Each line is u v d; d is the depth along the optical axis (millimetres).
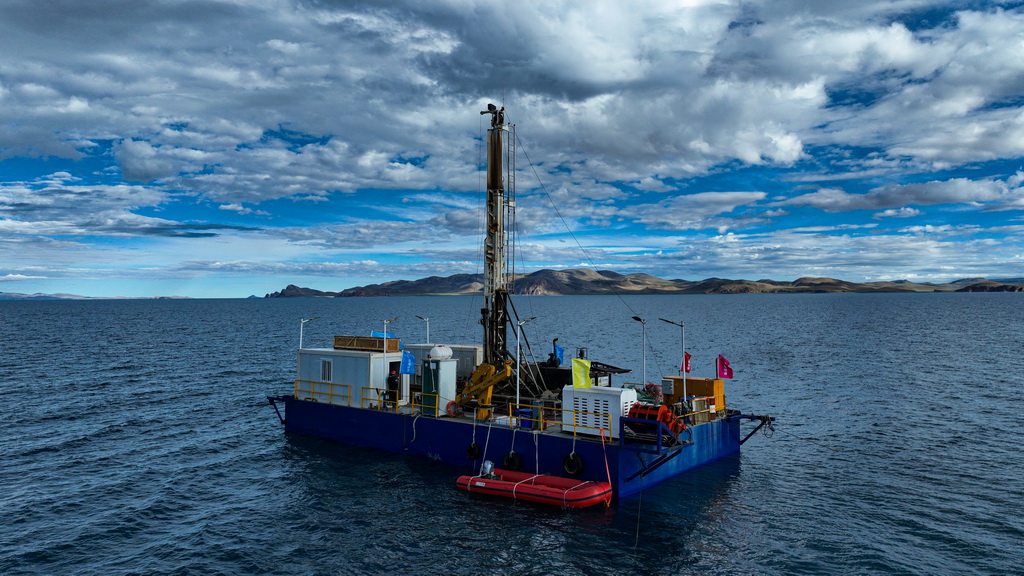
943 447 38375
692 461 33375
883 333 125875
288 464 35094
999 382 62438
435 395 34938
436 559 23656
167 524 27234
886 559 23391
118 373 71000
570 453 29469
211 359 84375
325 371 40156
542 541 25000
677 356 88625
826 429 43281
